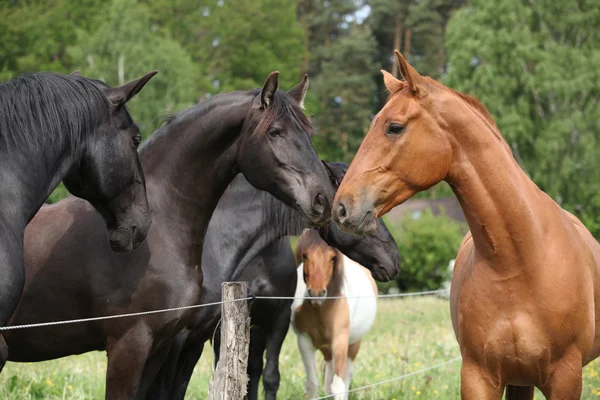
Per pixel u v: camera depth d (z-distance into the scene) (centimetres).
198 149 682
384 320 1986
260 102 664
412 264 3528
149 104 4159
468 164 539
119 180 598
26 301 640
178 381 795
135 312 635
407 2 6191
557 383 552
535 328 540
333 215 533
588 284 562
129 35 4425
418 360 1305
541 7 4341
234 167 691
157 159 692
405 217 3781
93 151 584
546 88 4050
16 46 4450
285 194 661
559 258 546
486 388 562
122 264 638
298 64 5988
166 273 648
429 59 6022
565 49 4197
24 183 540
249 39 5659
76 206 671
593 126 3950
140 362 633
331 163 870
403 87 544
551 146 3947
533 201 552
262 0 5800
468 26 4497
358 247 864
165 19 5553
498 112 4244
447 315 2127
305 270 1036
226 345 592
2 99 546
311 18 6462
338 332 1044
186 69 4478
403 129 527
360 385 1143
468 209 550
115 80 4281
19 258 520
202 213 688
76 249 645
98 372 1178
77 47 4438
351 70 6025
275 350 959
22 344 652
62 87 572
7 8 4450
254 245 847
